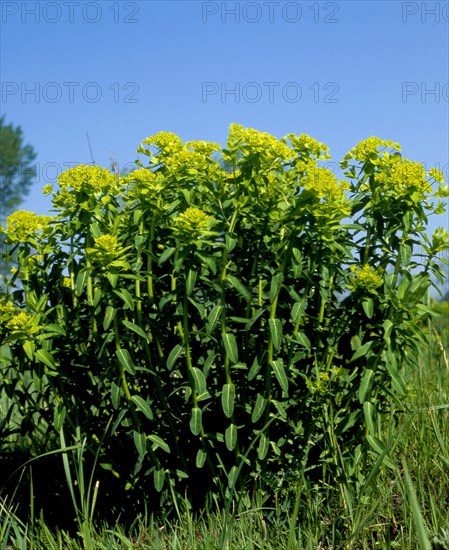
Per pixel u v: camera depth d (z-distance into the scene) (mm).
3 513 4031
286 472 3736
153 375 3709
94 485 3936
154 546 3396
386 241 3752
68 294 3949
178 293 3613
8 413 4027
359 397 3438
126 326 3557
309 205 3486
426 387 5027
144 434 3576
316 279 3797
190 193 3691
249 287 3791
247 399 3789
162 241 3869
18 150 37406
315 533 3547
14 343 3904
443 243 3662
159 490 3551
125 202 4059
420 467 4012
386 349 3637
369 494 3734
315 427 3791
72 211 3732
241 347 3844
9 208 37000
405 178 3590
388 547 3299
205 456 3631
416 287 3707
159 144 3984
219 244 3465
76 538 3803
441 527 3400
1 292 3945
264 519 3695
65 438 3988
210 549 3344
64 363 3844
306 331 3824
